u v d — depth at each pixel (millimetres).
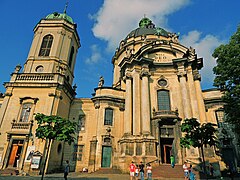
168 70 28766
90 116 27531
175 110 25344
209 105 26062
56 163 22406
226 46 17812
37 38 28328
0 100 29531
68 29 29688
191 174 15430
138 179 16656
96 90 28062
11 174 17875
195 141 15188
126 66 28922
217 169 21219
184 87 26375
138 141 23031
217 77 18297
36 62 26453
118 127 26078
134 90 26391
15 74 24219
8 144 20297
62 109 24469
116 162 23922
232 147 23375
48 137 11859
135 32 39438
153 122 24812
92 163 23484
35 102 22438
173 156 22469
